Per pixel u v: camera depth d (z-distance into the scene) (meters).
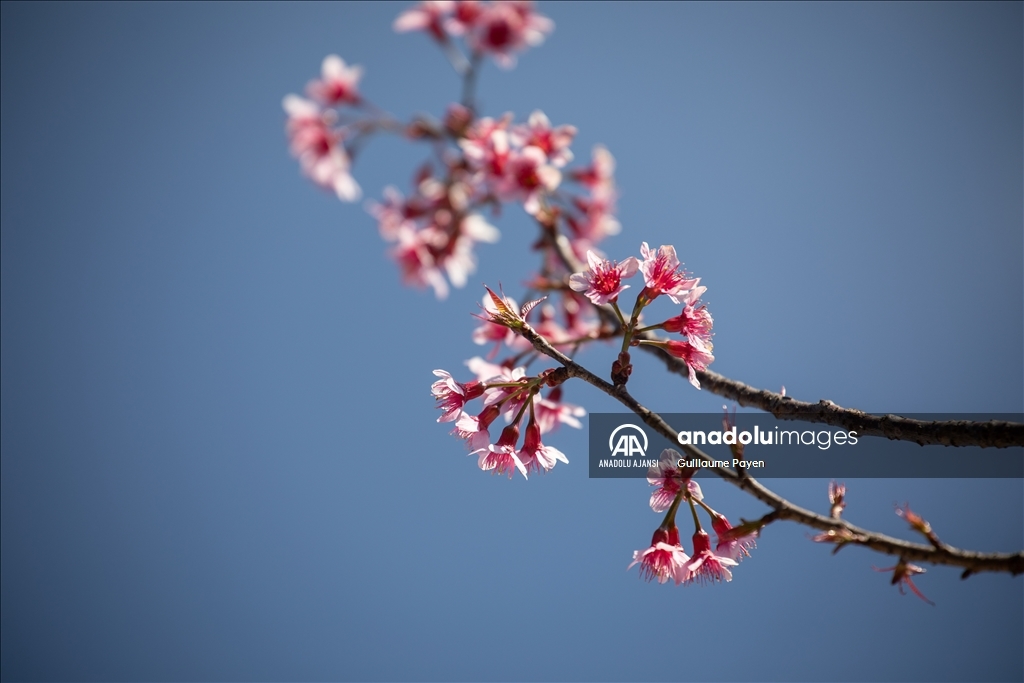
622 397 1.21
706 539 1.21
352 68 1.46
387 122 1.45
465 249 1.47
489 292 1.22
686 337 1.22
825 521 1.18
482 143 1.41
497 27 1.45
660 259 1.23
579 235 1.49
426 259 1.45
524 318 1.22
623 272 1.22
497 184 1.40
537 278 1.43
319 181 1.44
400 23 1.45
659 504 1.23
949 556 1.16
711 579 1.21
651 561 1.22
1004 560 1.15
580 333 1.42
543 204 1.46
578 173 1.51
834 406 1.22
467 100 1.45
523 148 1.41
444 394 1.24
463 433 1.24
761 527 1.18
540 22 1.46
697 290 1.22
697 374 1.28
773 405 1.24
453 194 1.46
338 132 1.45
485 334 1.35
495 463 1.23
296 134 1.45
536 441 1.23
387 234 1.47
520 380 1.23
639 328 1.22
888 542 1.17
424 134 1.45
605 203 1.51
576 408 1.32
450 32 1.44
